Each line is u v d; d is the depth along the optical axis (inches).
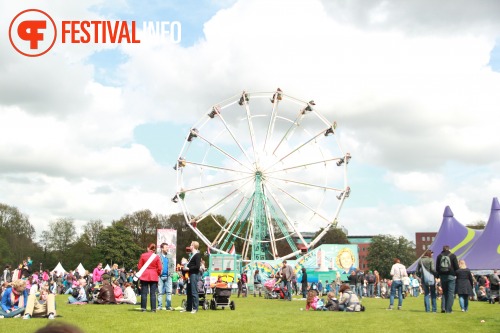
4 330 572.7
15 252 5684.1
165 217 5831.7
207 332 585.3
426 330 637.9
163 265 932.6
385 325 692.1
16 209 6008.9
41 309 757.3
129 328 612.4
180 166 2497.5
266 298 1716.3
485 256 1935.3
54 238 6102.4
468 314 901.8
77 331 112.0
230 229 2605.8
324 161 2516.0
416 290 2059.5
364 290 2066.9
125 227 5374.0
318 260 2389.3
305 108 2524.6
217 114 2527.1
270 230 2551.7
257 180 2536.9
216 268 2033.7
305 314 885.2
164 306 1064.8
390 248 6451.8
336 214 2470.5
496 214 2038.6
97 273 1480.1
